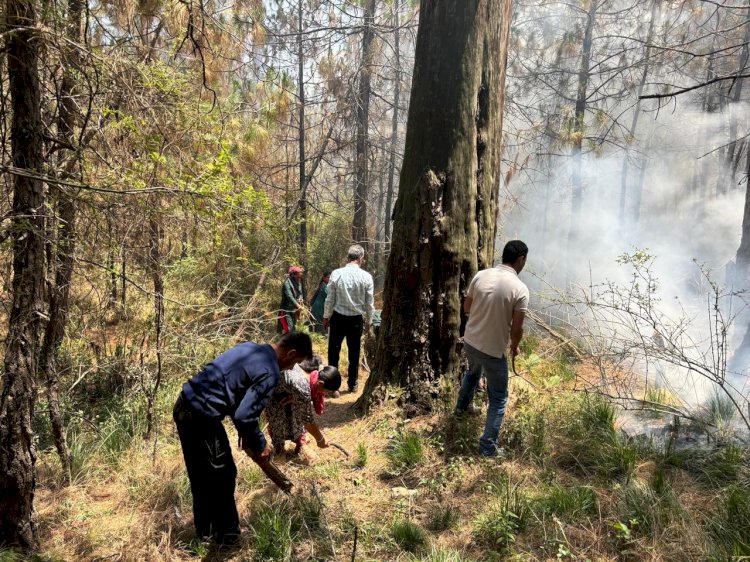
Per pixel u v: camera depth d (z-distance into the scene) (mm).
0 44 2916
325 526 3367
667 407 4832
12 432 3002
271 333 7859
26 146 3012
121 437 4500
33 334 3070
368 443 4523
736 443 4098
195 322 6000
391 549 3174
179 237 4488
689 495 3539
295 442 4281
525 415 4422
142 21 5039
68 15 3338
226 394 3031
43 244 3100
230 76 8750
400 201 4973
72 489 3850
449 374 4898
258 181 8469
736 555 2883
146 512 3625
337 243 12789
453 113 4734
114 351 5773
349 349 5891
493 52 4855
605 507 3445
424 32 4754
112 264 4250
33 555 3061
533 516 3336
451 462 4004
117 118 3629
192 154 3963
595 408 4617
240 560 3143
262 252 6406
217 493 3143
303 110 11164
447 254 4797
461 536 3279
